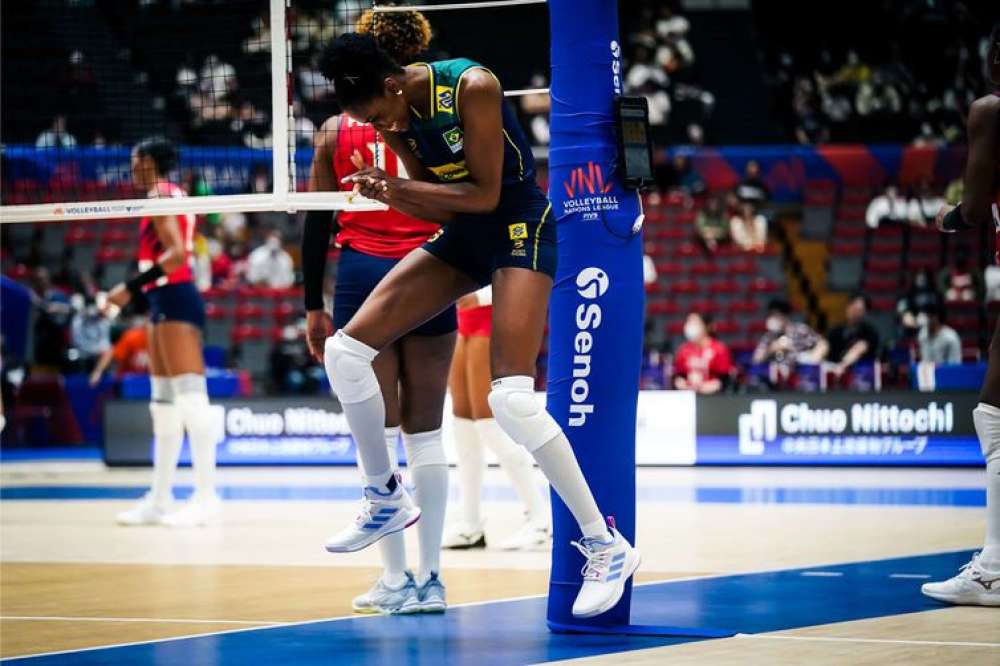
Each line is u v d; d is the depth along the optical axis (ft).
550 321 21.56
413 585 23.24
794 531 35.35
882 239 91.81
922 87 102.99
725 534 34.76
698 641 19.81
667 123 102.17
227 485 53.72
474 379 32.04
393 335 20.62
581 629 20.80
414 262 20.63
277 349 73.31
